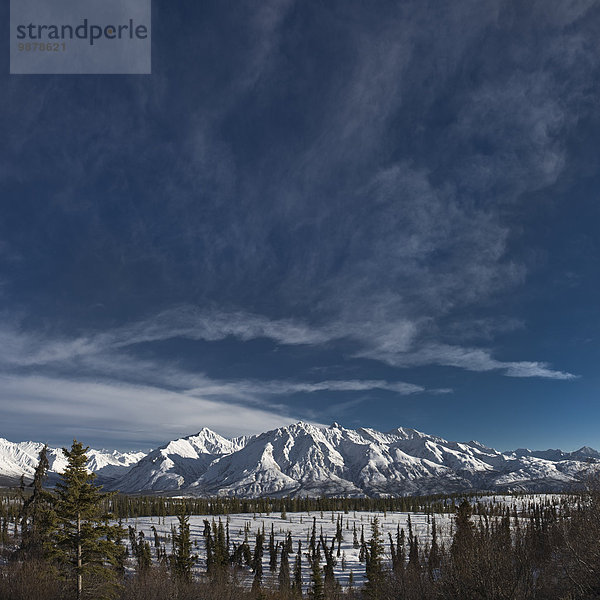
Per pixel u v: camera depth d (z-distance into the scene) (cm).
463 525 6316
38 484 7125
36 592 4512
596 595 2947
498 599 2961
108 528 4678
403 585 4119
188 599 6366
